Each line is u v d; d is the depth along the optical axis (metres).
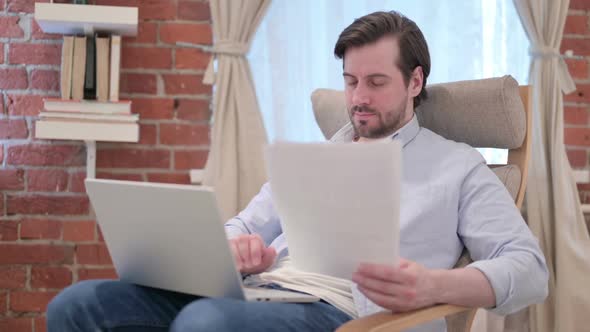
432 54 2.63
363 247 1.12
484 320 2.25
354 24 1.54
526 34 2.66
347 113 1.78
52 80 2.53
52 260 2.54
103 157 2.55
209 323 1.12
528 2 2.62
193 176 2.56
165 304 1.35
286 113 2.59
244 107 2.52
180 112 2.58
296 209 1.18
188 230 1.17
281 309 1.20
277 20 2.58
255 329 1.15
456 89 1.58
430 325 1.39
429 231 1.44
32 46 2.53
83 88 2.36
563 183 2.55
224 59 2.51
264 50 2.60
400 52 1.52
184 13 2.58
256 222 1.66
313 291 1.32
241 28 2.52
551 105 2.59
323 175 1.11
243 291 1.19
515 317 2.59
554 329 2.52
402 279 1.11
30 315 2.54
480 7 2.65
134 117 2.34
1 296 2.53
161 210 1.18
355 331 1.06
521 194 1.55
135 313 1.33
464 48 2.64
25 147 2.53
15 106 2.52
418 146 1.54
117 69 2.38
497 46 2.66
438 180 1.47
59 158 2.54
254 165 2.52
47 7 2.29
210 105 2.59
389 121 1.52
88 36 2.42
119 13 2.32
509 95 1.52
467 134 1.60
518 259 1.30
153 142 2.57
